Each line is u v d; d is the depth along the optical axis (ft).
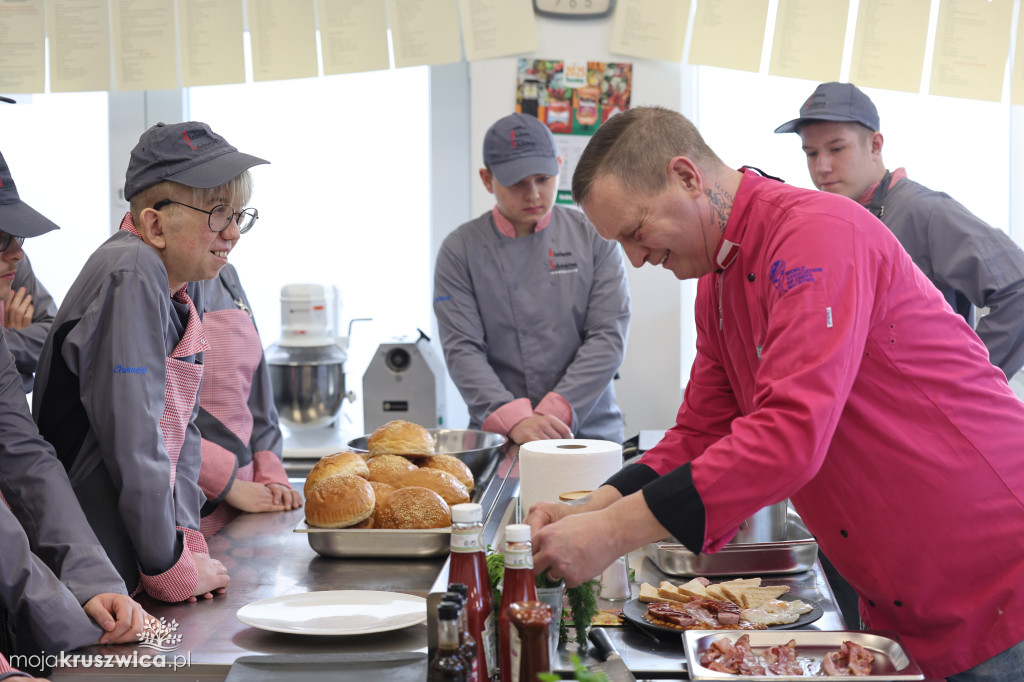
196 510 6.05
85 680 4.23
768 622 4.61
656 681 4.11
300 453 10.28
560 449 5.96
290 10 11.18
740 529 5.56
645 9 11.08
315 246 12.39
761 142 11.67
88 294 5.23
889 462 4.62
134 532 5.08
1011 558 4.60
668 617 4.63
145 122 12.16
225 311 7.57
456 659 3.35
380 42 11.18
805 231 4.28
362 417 11.35
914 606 4.75
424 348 10.78
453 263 9.91
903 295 4.54
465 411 12.53
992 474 4.61
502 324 9.89
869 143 9.18
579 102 11.40
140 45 11.33
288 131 12.21
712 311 5.24
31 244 12.24
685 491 4.04
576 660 3.19
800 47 10.80
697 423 5.44
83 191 12.24
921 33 10.68
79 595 4.76
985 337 8.47
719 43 10.95
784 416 4.01
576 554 4.00
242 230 5.87
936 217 8.61
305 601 4.92
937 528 4.62
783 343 4.14
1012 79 10.83
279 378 10.62
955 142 11.46
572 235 9.87
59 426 5.34
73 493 5.14
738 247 4.67
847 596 8.20
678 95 11.35
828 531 4.90
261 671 4.11
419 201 12.31
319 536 5.78
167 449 5.60
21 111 12.02
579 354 9.67
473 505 3.83
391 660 4.22
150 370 5.19
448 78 12.00
